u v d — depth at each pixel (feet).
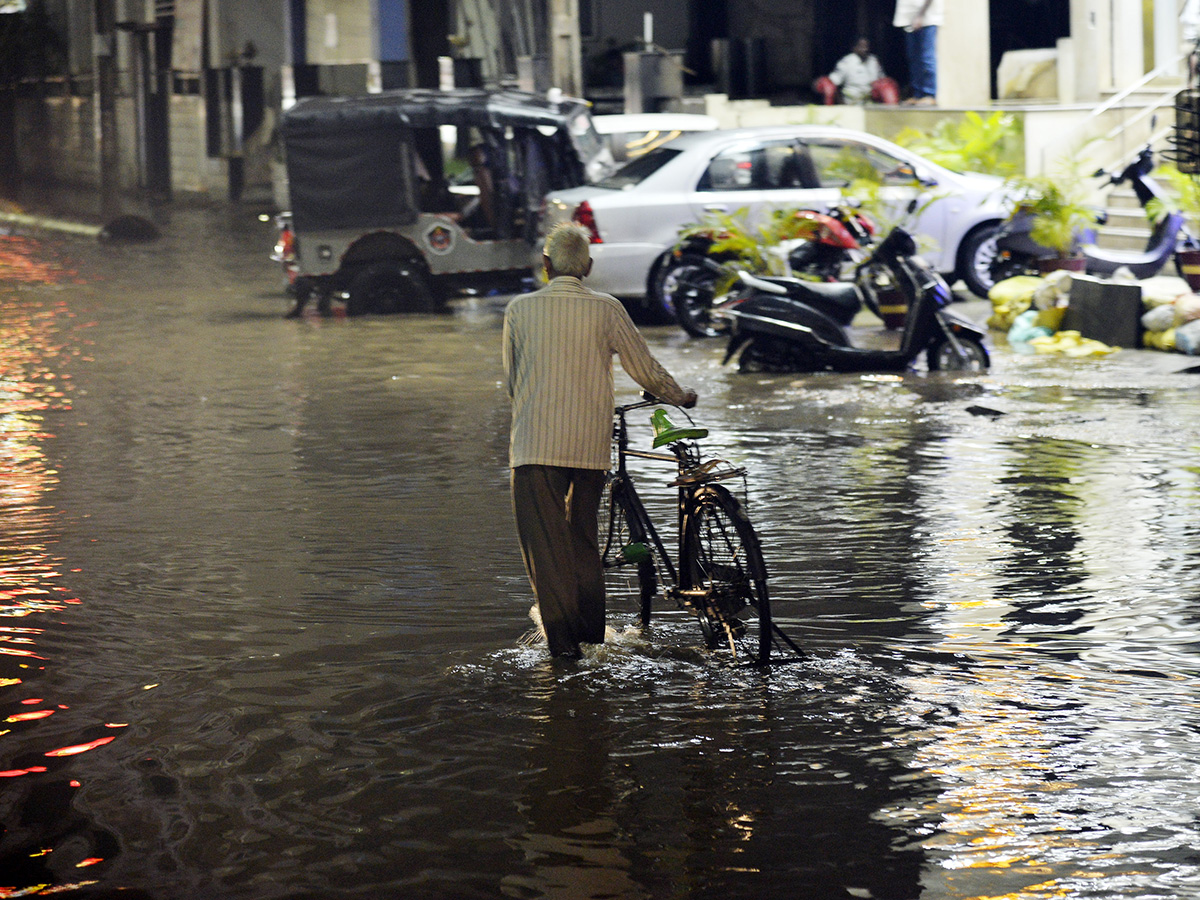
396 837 22.18
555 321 30.76
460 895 20.43
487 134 88.79
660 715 26.86
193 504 44.14
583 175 90.27
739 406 58.08
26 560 38.19
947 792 23.50
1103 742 25.39
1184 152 94.63
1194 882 20.63
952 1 113.50
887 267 65.00
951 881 20.71
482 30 147.64
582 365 30.63
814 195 81.46
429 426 55.83
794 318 64.34
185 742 25.90
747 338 65.31
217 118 169.58
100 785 24.13
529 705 27.45
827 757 24.90
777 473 46.57
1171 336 68.85
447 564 37.27
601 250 79.20
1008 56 118.01
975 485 44.62
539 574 30.14
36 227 163.02
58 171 211.00
